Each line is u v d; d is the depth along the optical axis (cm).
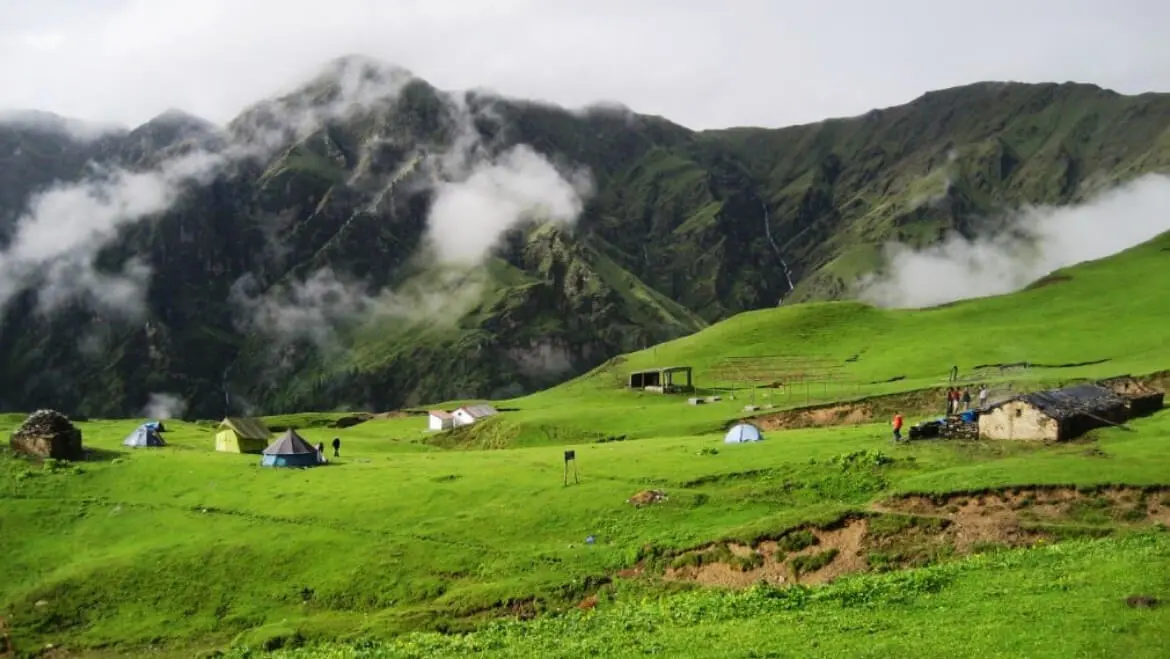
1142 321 16025
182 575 6875
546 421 13838
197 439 12912
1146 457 6462
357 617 5856
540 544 6712
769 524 6128
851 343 18712
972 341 16450
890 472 7050
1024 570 4262
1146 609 3281
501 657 3859
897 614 3778
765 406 12862
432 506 7675
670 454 8750
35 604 6662
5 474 9162
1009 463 6594
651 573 6053
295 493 8369
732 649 3472
